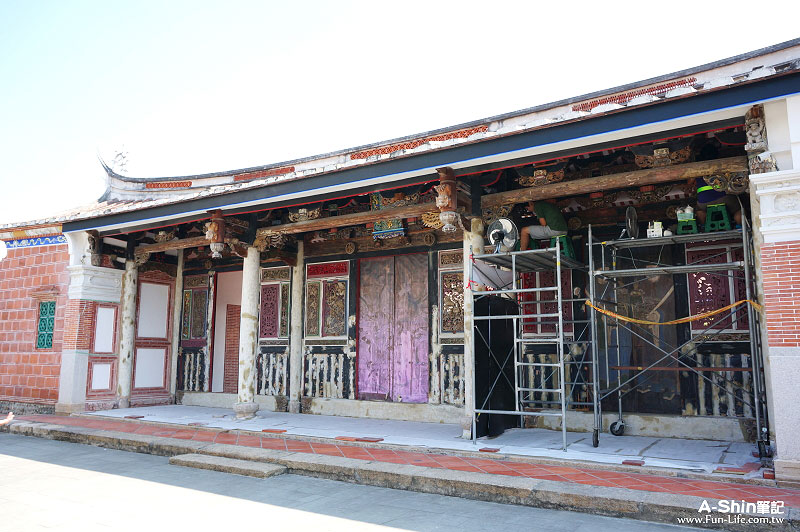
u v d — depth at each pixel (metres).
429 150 7.46
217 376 13.05
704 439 7.88
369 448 7.65
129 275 12.59
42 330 12.41
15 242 13.23
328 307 11.72
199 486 6.25
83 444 9.13
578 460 6.46
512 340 9.14
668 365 8.39
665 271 7.31
